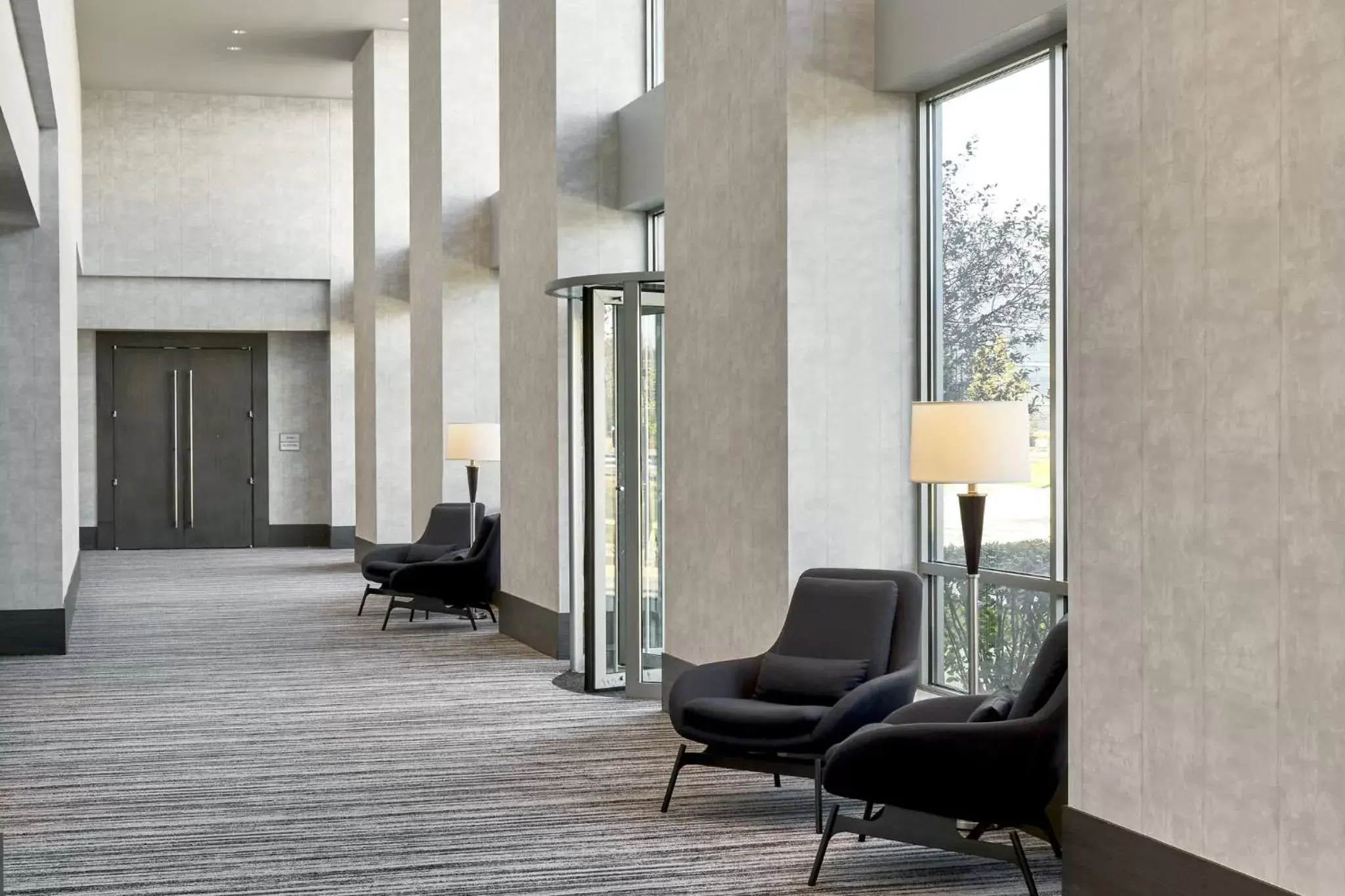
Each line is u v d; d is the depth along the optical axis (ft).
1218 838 13.15
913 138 22.76
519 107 36.22
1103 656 14.71
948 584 22.36
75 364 43.19
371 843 18.12
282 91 63.72
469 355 45.57
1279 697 12.42
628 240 33.68
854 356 22.57
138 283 64.13
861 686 18.43
